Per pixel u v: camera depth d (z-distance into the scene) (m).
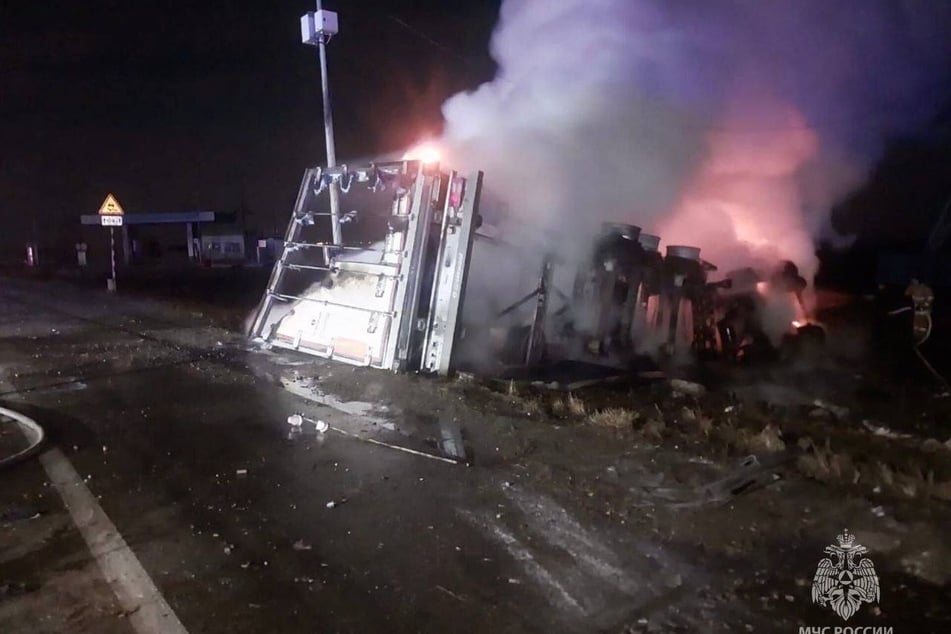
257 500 5.54
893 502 5.14
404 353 9.66
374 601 4.11
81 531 5.03
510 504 5.40
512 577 4.36
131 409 8.09
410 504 5.43
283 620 3.93
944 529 4.71
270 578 4.37
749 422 7.57
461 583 4.30
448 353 9.49
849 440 6.91
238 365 10.34
